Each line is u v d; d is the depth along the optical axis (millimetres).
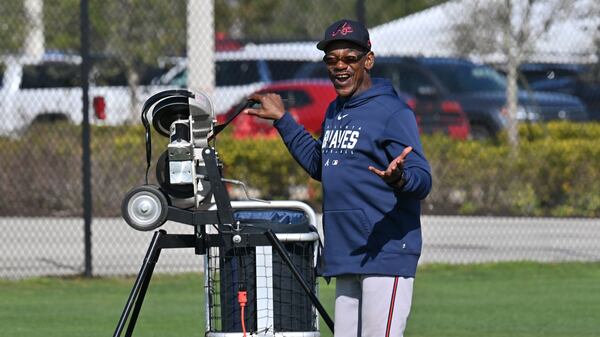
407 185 18438
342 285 20406
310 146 21438
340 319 20375
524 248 48375
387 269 19453
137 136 57000
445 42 71438
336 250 19844
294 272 20797
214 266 21984
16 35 74312
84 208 41344
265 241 21109
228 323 21578
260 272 21438
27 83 71125
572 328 32406
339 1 91500
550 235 52031
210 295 21547
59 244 48438
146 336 31062
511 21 68062
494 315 34562
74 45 74625
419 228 19828
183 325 32812
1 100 69312
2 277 41375
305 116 68938
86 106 41062
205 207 21125
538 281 41344
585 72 73625
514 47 67812
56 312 34938
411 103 72000
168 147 20719
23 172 57812
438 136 60750
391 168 18016
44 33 75625
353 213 19578
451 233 52188
